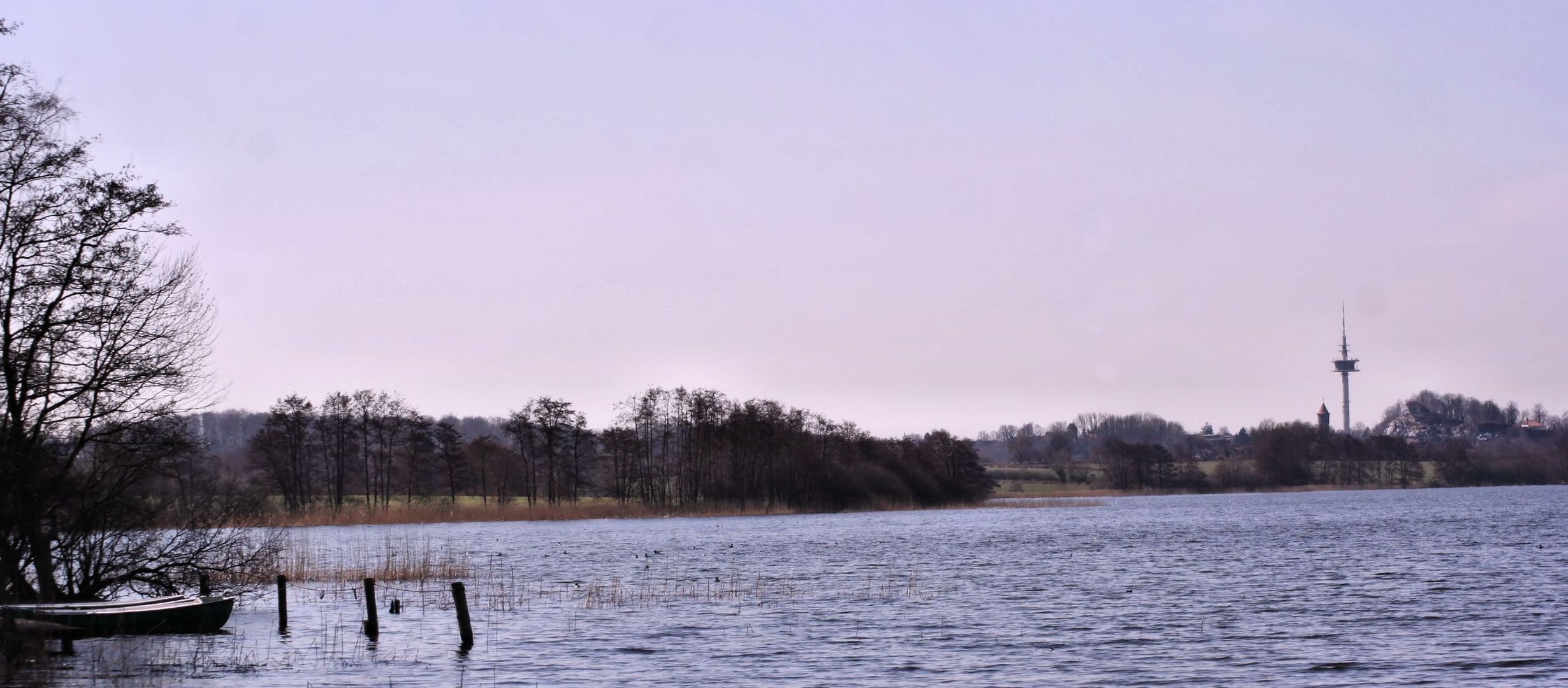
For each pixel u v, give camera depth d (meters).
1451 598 43.38
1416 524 98.69
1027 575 54.47
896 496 141.50
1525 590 45.59
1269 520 110.81
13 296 30.48
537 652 31.98
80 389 31.66
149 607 32.06
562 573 56.72
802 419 137.88
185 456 34.09
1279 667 29.62
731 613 39.81
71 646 31.09
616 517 126.06
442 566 56.03
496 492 130.12
